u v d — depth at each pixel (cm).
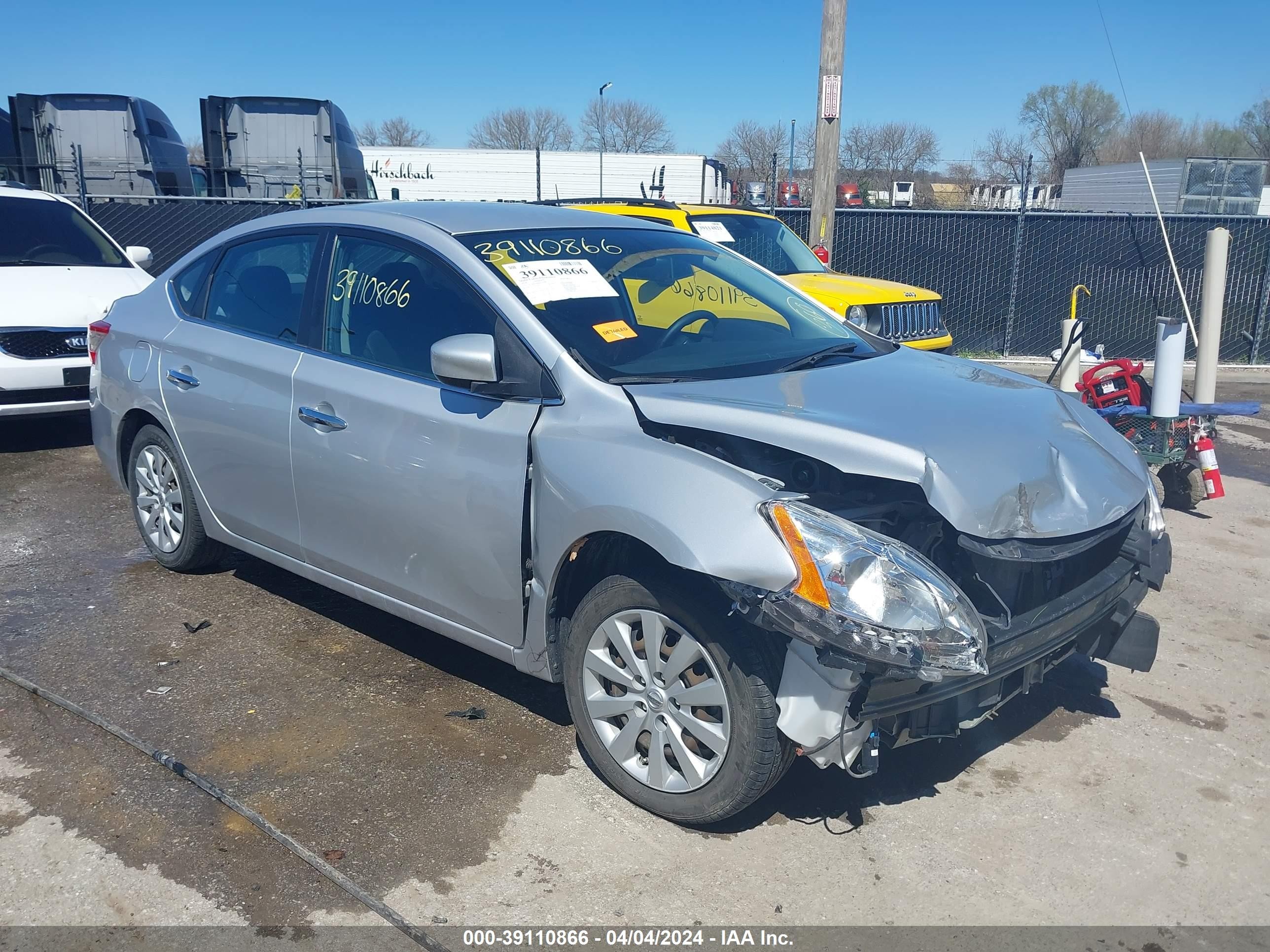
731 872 296
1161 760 361
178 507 496
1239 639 462
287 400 404
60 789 329
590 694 328
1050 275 1250
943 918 279
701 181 2889
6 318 723
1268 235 1220
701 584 298
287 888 286
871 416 313
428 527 358
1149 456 630
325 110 1741
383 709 384
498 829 313
